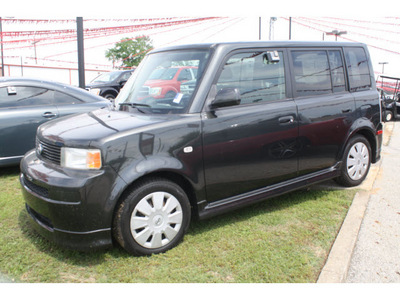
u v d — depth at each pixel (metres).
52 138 3.11
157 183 3.05
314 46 4.32
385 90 18.28
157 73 3.77
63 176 2.84
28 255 3.07
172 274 2.82
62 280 2.75
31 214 3.22
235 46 3.61
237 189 3.60
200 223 3.75
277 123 3.78
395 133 11.60
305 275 2.82
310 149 4.14
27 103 5.39
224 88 3.33
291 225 3.70
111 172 2.83
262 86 3.76
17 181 5.00
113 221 2.96
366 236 3.54
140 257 3.06
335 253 3.10
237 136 3.49
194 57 3.59
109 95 13.59
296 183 4.09
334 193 4.66
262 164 3.72
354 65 4.78
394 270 2.97
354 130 4.58
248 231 3.55
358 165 4.84
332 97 4.37
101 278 2.78
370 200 4.48
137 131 2.98
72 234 2.84
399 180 5.35
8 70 28.81
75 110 5.66
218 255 3.10
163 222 3.11
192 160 3.22
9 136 5.15
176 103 3.38
